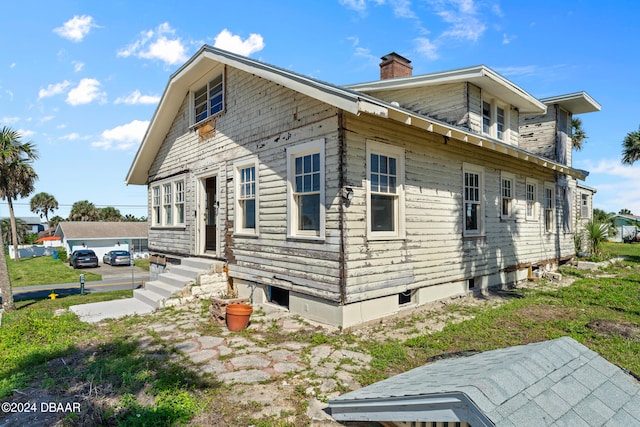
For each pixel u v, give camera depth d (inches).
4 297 393.4
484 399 68.0
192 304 338.6
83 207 2262.6
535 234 485.1
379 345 221.3
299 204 289.7
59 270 1111.0
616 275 494.0
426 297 310.5
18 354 213.6
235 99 362.3
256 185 329.1
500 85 396.5
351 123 253.0
